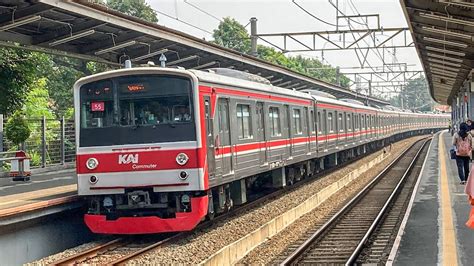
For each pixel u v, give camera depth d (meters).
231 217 16.09
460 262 9.38
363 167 30.86
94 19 16.19
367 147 43.44
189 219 12.73
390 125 52.22
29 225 12.02
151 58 22.89
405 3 15.83
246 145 16.17
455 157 19.88
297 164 23.48
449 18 16.25
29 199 13.37
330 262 11.03
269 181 21.05
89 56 20.22
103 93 13.12
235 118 15.38
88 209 13.70
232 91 15.21
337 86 44.06
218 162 13.88
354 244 12.85
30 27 17.11
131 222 12.76
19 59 27.97
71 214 13.69
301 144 22.62
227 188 15.54
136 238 13.62
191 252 11.87
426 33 20.17
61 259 11.34
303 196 20.17
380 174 27.89
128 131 12.89
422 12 16.62
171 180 12.64
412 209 14.95
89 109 13.16
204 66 25.73
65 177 21.23
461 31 18.39
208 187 12.99
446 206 15.22
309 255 11.82
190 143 12.67
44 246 12.51
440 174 23.42
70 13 15.60
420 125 78.75
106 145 12.96
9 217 11.05
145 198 12.78
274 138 19.03
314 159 26.45
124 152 12.84
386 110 51.56
